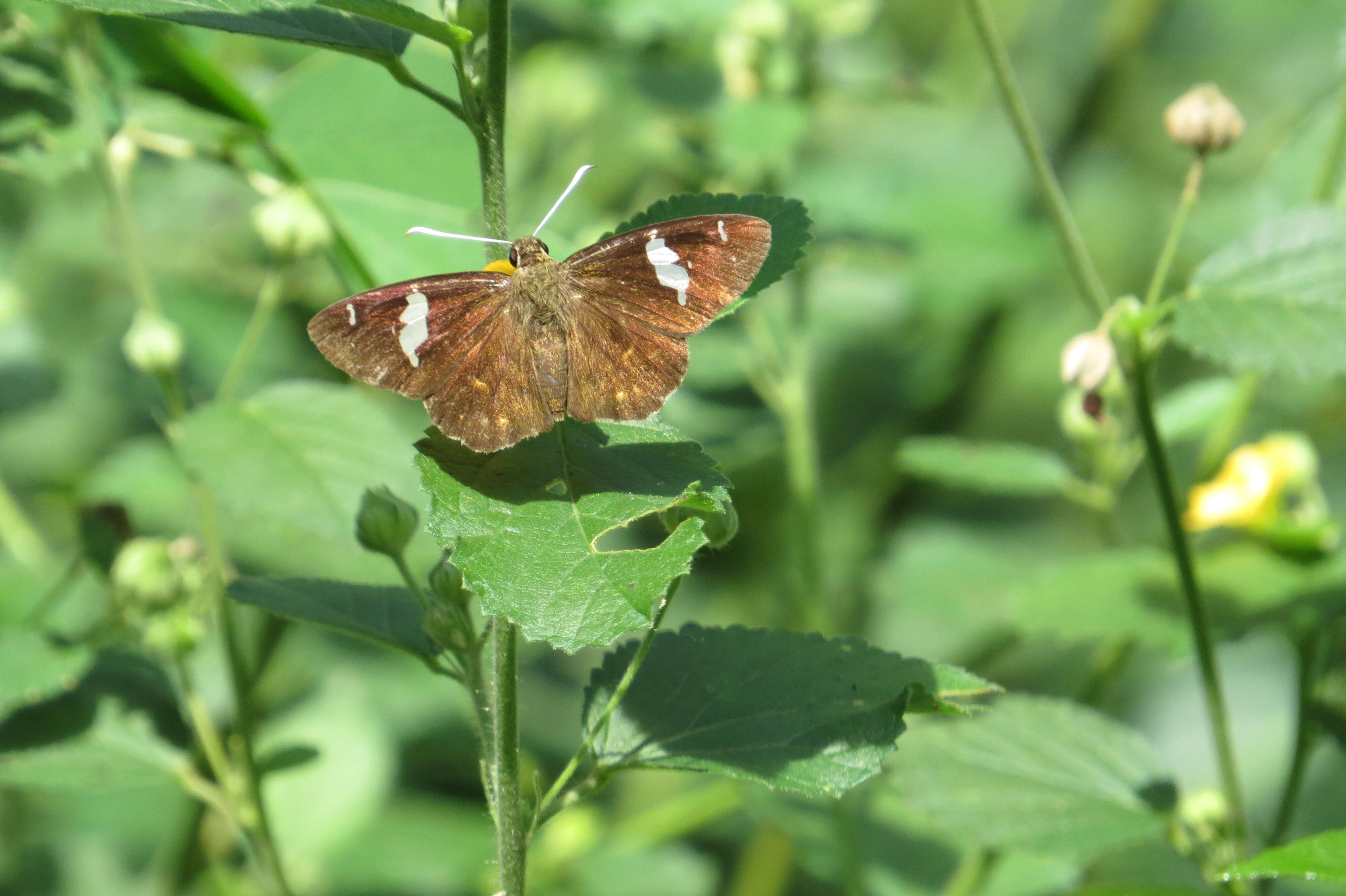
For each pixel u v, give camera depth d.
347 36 1.20
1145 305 1.26
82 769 1.26
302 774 1.33
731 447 1.50
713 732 1.21
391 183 1.28
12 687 1.26
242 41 1.37
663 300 1.21
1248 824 1.28
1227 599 1.30
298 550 1.34
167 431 1.27
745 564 1.63
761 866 1.44
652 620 1.18
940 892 1.33
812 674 1.22
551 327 1.21
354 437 1.26
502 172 1.20
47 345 1.46
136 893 1.34
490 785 1.21
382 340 1.21
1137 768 1.28
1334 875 1.20
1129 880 1.50
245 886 1.32
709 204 1.22
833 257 1.45
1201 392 1.33
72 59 1.27
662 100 1.51
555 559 1.19
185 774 1.27
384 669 1.50
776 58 1.40
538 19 1.60
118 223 1.28
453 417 1.21
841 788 1.21
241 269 1.58
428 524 1.19
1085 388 1.25
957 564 1.47
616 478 1.20
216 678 1.34
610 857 1.43
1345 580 1.30
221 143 1.29
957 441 1.46
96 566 1.28
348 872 1.34
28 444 1.54
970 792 1.27
